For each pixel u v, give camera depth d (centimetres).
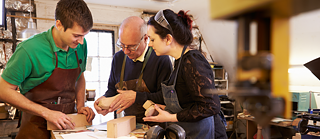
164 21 117
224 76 511
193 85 115
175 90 129
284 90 19
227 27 434
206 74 115
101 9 452
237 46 19
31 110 140
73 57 167
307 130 198
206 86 112
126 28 158
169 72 171
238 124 492
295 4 16
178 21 121
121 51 194
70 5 132
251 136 326
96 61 477
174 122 133
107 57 486
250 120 325
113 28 489
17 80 143
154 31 125
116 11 464
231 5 17
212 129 133
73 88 173
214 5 18
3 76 141
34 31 309
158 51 129
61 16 132
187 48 130
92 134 135
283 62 18
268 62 18
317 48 295
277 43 18
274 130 381
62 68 160
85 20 134
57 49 152
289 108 19
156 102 157
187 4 454
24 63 142
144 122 172
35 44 147
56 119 141
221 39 479
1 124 385
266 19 17
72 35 137
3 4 275
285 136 379
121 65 189
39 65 149
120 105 154
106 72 486
